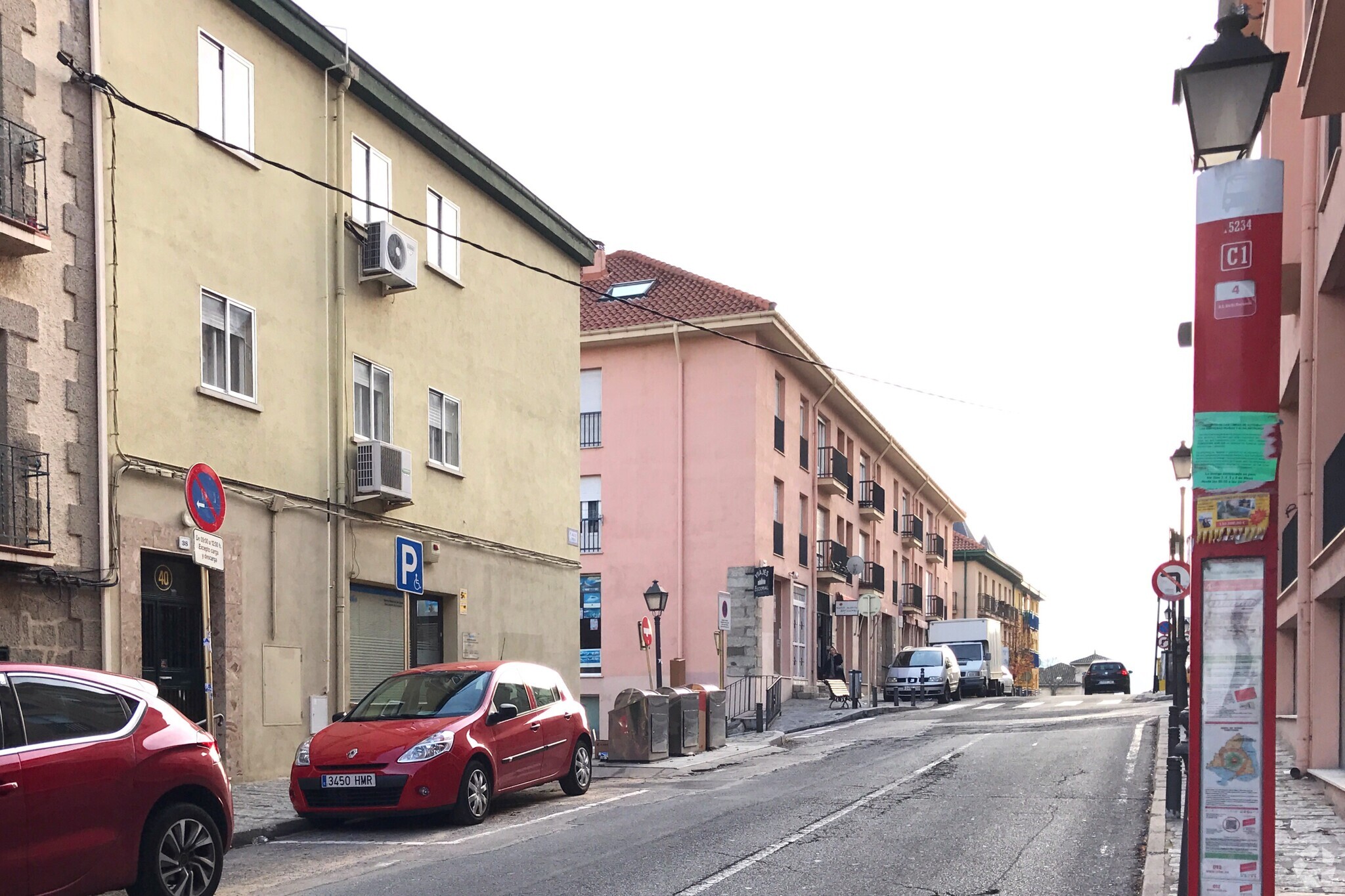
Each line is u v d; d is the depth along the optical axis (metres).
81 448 12.16
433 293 19.27
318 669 15.85
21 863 6.36
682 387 33.12
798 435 36.56
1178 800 10.54
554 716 13.49
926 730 23.48
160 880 7.26
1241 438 4.78
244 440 14.77
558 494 23.25
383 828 11.45
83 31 12.58
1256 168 4.84
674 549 32.59
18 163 11.60
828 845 9.73
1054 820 11.02
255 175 15.28
